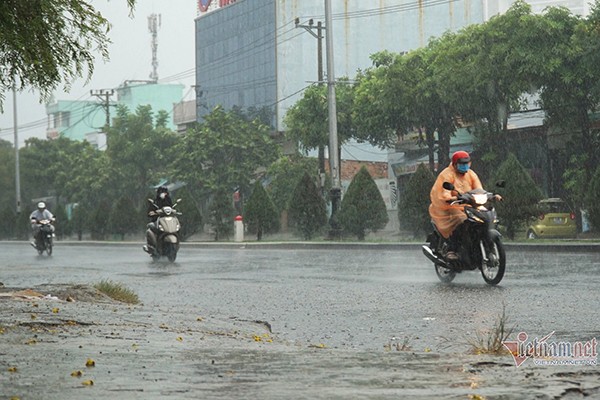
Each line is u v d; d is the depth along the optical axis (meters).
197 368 6.16
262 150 78.94
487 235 17.94
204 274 23.86
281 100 90.12
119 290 15.95
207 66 111.50
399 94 56.22
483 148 55.41
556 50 47.72
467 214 18.09
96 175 89.69
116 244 59.06
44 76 11.25
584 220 46.06
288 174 73.69
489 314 12.87
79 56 11.35
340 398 4.86
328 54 49.59
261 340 9.53
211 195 80.38
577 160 49.59
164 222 31.22
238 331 10.53
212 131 77.44
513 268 22.56
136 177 87.12
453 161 19.28
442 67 53.16
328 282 19.92
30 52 10.92
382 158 89.44
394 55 62.34
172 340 8.59
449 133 56.75
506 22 49.59
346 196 47.34
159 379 5.61
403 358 6.71
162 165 87.38
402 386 5.28
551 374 5.74
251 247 47.19
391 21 98.44
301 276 22.20
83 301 14.27
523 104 57.06
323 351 7.32
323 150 70.06
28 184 110.69
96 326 9.78
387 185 71.19
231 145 76.75
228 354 7.07
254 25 101.62
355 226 46.75
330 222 48.50
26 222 82.25
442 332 11.15
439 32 97.75
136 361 6.55
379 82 59.16
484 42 50.50
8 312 10.95
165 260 32.28
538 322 11.80
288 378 5.64
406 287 17.98
